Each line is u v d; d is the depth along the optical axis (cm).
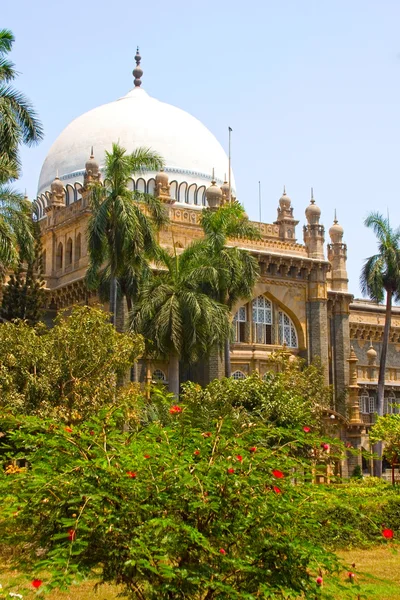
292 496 1018
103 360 3100
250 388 3288
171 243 4997
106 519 919
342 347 5588
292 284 5331
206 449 1052
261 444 1189
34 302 4403
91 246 3466
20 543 1028
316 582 1004
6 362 2984
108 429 1088
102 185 3634
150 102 6431
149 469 971
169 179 5922
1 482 966
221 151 6488
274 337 5219
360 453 1133
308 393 4400
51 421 1016
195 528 938
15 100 3055
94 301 4797
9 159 3022
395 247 5100
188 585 935
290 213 5612
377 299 5031
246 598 910
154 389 1252
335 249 5766
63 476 956
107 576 949
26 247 3177
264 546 955
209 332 3588
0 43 3070
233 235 4122
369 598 1525
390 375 6569
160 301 3588
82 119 6384
